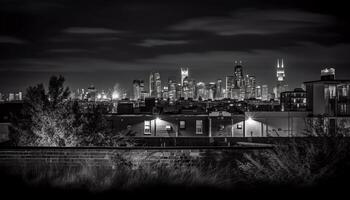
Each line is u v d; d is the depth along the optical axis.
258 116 50.81
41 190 11.59
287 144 13.79
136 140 39.34
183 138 39.88
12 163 16.02
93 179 12.56
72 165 15.88
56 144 24.17
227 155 15.91
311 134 13.58
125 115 49.91
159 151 15.91
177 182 12.13
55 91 25.45
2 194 11.31
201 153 15.97
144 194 11.18
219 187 11.84
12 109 48.31
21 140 24.86
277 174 12.78
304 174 12.48
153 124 50.28
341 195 11.24
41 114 24.62
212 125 50.88
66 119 24.83
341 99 49.19
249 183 12.46
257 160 14.55
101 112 26.72
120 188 11.62
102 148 15.92
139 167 14.43
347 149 12.90
